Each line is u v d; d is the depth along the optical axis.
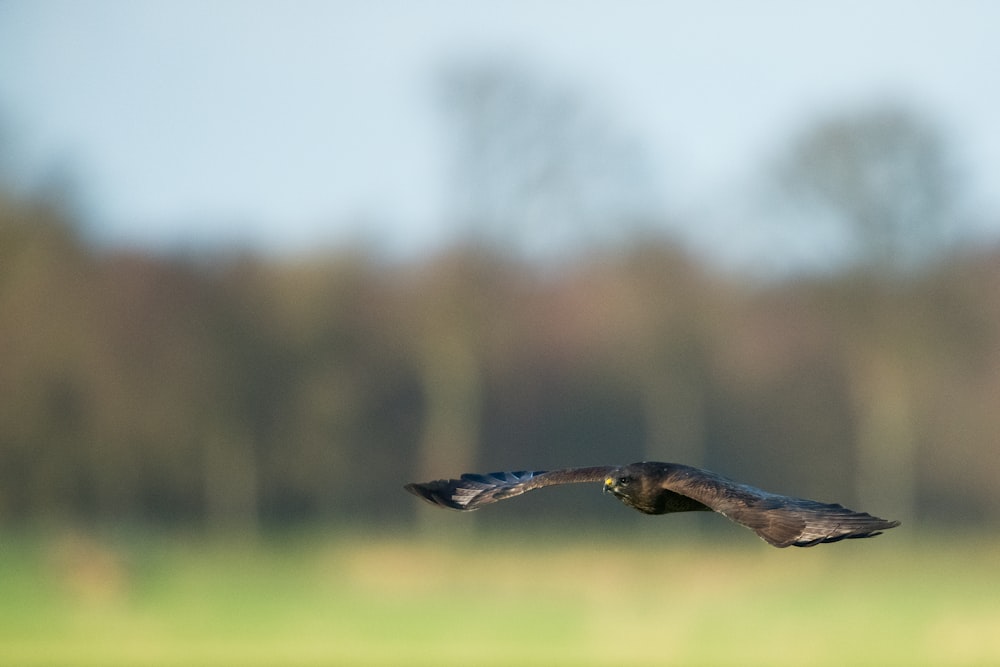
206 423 52.78
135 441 52.66
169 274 53.53
